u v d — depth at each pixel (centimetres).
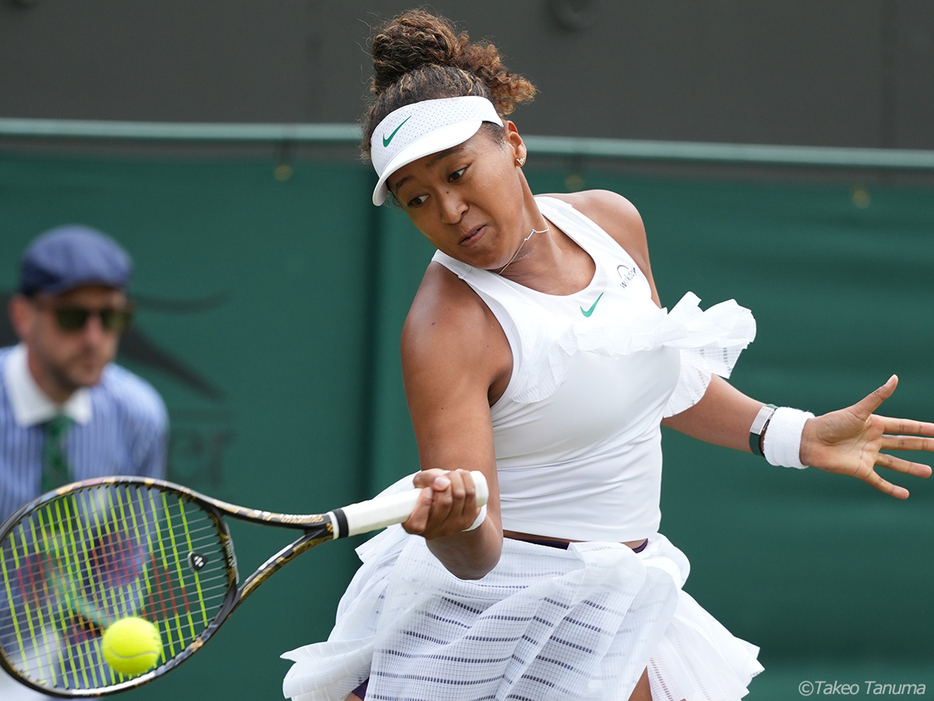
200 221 1559
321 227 1572
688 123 2062
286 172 1571
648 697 837
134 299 1539
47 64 1925
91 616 829
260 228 1565
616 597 769
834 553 1600
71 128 1580
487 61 768
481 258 727
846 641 1595
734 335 843
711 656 855
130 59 1944
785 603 1590
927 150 2127
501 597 768
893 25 2119
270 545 1523
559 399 745
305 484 1552
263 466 1546
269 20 1970
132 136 1586
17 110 1917
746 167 1683
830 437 862
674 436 1591
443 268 761
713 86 2069
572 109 2027
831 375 1627
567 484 777
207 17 1958
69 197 1539
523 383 735
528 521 784
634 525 810
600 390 748
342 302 1572
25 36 1919
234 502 1536
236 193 1566
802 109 2097
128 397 1198
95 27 1936
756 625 1587
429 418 706
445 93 714
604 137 2038
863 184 1658
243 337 1555
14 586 988
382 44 755
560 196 870
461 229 712
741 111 2080
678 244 1612
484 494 632
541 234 778
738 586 1586
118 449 1195
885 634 1600
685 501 1586
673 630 852
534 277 778
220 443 1544
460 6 1994
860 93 2112
